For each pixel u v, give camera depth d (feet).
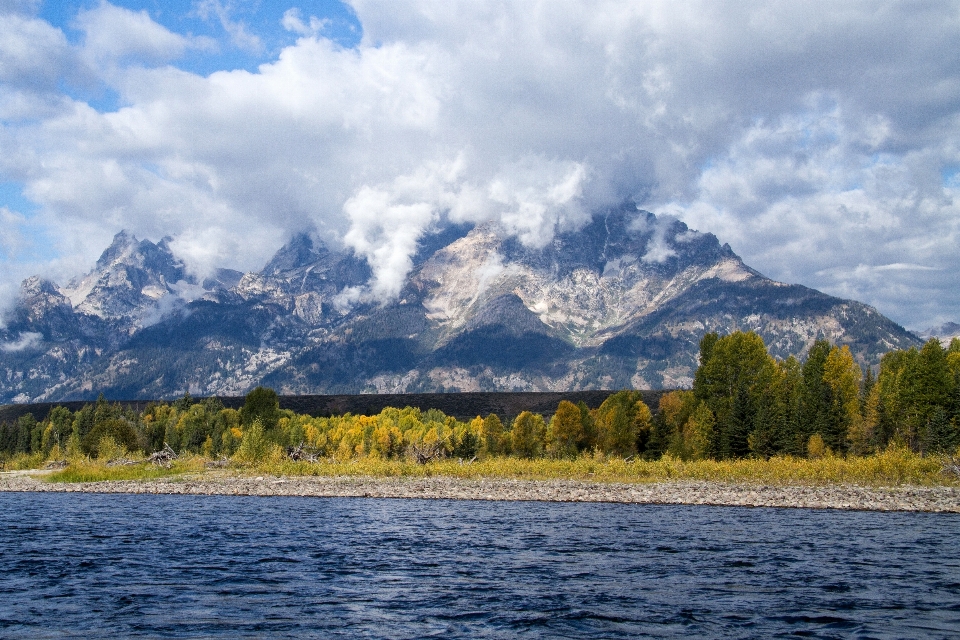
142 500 263.90
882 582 117.60
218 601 107.45
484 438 420.36
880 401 353.10
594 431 421.59
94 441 452.35
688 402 422.41
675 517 202.59
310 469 353.51
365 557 142.61
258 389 511.81
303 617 98.58
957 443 313.73
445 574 126.11
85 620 97.14
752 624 94.58
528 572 127.24
